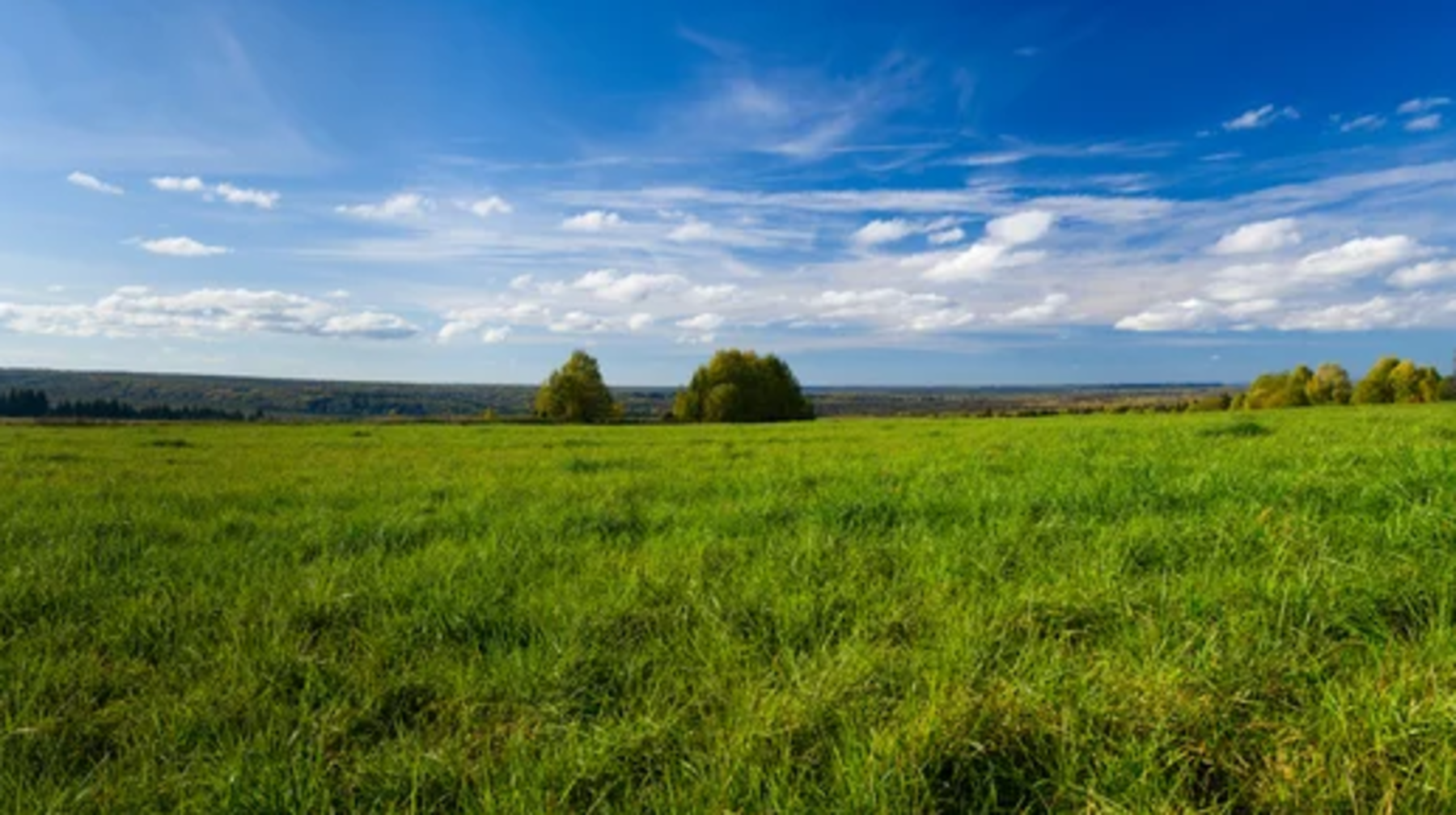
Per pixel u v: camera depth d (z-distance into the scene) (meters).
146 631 3.85
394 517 7.08
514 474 11.50
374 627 3.94
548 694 3.11
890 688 2.98
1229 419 21.64
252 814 2.40
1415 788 2.14
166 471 12.52
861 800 2.21
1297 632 3.22
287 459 15.26
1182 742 2.44
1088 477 7.86
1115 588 3.87
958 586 4.26
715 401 71.00
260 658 3.48
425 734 2.91
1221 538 4.82
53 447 18.91
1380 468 6.91
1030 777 2.43
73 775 2.70
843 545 5.38
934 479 8.56
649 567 4.88
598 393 70.06
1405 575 3.73
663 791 2.43
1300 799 2.16
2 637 3.85
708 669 3.28
